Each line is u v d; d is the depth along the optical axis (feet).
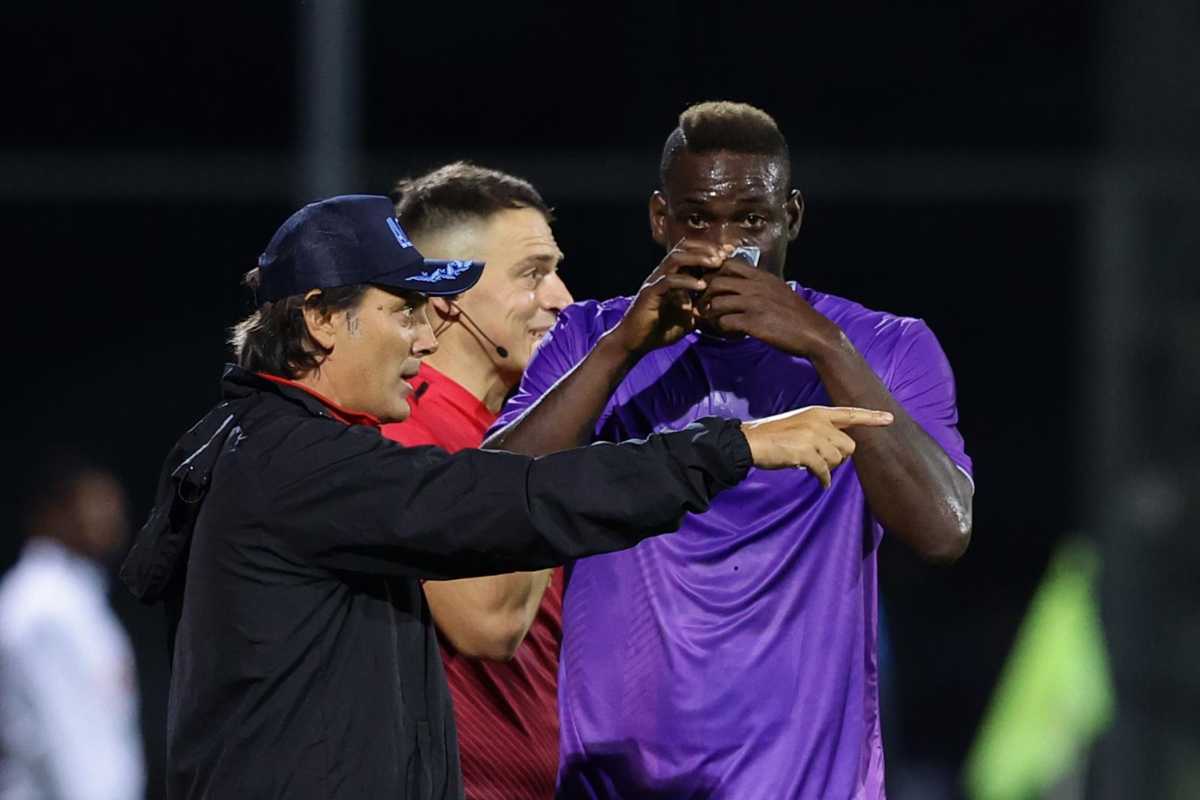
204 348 148.97
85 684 90.33
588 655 41.65
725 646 40.60
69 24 160.56
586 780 41.57
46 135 161.58
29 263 150.41
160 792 126.41
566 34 149.07
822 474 35.96
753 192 39.70
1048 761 86.28
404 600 38.75
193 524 38.17
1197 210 110.52
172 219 150.41
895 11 146.00
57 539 92.12
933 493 38.81
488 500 35.81
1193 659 94.43
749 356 41.39
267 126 161.38
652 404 41.57
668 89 142.72
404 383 39.99
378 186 119.65
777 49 144.97
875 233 144.56
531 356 45.16
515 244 49.49
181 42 161.07
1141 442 108.68
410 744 38.04
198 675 37.55
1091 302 116.47
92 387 147.64
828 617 40.78
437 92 151.23
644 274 126.52
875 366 41.34
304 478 36.70
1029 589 139.13
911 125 146.92
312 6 114.01
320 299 38.73
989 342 144.05
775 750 40.47
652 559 41.06
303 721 37.01
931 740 132.87
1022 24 146.61
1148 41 111.65
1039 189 145.69
